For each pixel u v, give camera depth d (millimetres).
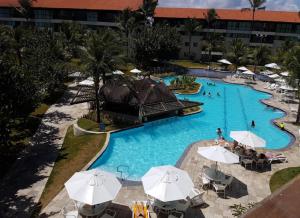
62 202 17172
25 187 18828
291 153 24531
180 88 48562
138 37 61438
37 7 80625
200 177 20000
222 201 17328
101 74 29469
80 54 28797
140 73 56625
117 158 24609
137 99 33156
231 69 68438
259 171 21109
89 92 37406
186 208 15875
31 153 23766
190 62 75938
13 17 84375
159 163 24125
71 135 27781
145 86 35188
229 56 68625
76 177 15656
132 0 83750
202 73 63812
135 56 61500
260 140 22359
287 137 30297
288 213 5074
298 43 66250
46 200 17422
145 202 16281
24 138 26625
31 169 21156
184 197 14727
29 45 44500
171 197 14633
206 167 20500
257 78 60625
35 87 29297
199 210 16453
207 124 34094
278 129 32250
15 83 24359
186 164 22062
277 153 24266
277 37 79875
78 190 14711
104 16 80375
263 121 35656
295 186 5727
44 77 36094
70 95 41188
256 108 41000
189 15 82125
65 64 44750
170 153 26016
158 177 15750
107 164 23531
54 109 35250
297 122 33188
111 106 34469
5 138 21797
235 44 68875
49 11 81875
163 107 33688
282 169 21438
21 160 22500
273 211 5121
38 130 28719
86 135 27453
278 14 80750
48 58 39750
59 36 59625
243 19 79500
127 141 27984
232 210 16484
